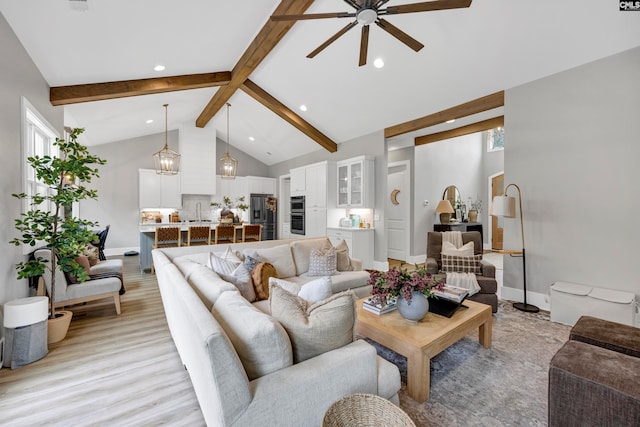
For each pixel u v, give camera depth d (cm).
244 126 735
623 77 278
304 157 767
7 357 216
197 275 208
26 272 239
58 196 254
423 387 176
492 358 227
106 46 305
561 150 317
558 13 264
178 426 157
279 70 463
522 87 346
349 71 416
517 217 354
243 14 318
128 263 616
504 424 159
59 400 177
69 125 550
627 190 279
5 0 216
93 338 262
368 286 343
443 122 444
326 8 315
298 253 353
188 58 389
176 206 764
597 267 297
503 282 372
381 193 545
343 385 127
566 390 132
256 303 247
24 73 269
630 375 124
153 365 217
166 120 684
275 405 109
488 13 283
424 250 660
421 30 321
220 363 99
